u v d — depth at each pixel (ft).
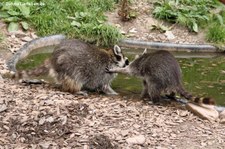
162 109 20.67
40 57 27.66
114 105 20.52
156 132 18.28
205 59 30.27
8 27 30.25
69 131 17.61
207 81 25.49
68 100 20.59
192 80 25.55
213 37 32.94
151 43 31.27
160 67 21.53
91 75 22.47
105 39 31.14
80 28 31.55
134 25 33.68
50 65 22.50
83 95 22.06
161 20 34.58
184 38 33.12
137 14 34.58
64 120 18.28
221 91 23.99
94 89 23.02
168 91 21.66
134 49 31.27
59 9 32.86
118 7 35.50
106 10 34.81
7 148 16.38
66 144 16.80
